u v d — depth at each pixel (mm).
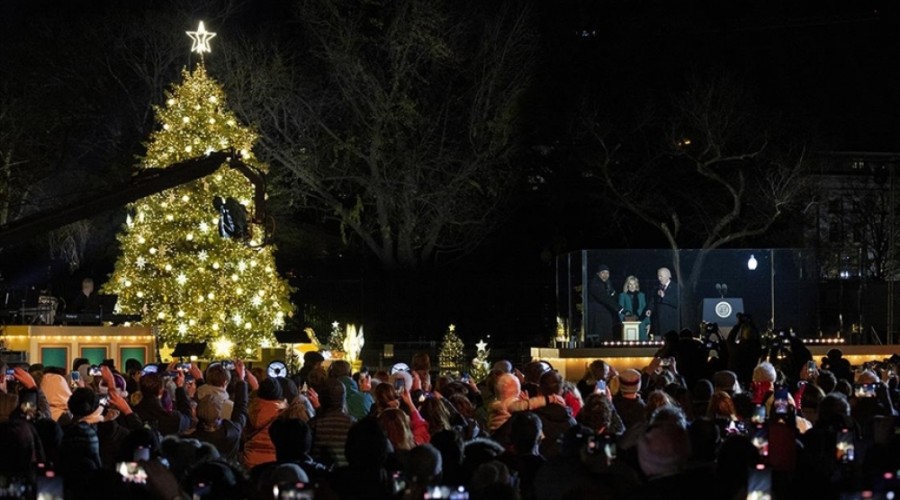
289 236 56625
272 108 54000
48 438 11781
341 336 40938
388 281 51438
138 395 16859
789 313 33719
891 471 8508
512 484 8531
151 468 8406
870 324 37750
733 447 8234
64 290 51594
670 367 19906
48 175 54781
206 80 37500
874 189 63625
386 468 9430
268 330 37312
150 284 36594
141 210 37094
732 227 56812
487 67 54500
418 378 17375
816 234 58156
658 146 57188
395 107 53844
